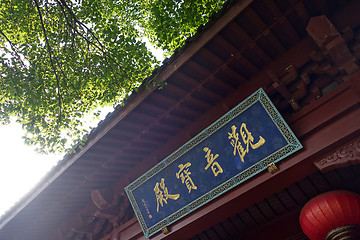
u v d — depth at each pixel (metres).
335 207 4.73
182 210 6.11
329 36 4.59
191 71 5.58
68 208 8.73
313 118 4.99
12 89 6.62
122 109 5.83
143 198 6.87
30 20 7.62
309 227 4.99
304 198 6.24
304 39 5.53
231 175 5.54
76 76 7.61
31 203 7.56
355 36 5.00
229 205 5.60
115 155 7.21
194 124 6.99
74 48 7.72
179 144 7.23
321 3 4.98
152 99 5.89
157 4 7.75
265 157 5.18
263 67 6.00
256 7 4.79
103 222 8.34
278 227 6.49
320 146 4.72
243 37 5.23
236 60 5.59
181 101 6.20
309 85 5.70
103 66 7.25
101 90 7.72
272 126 5.18
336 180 5.87
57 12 7.62
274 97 6.02
